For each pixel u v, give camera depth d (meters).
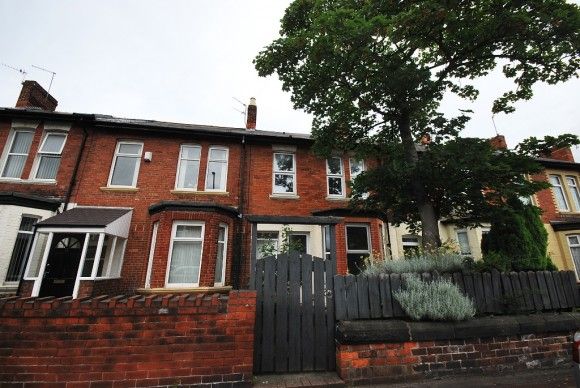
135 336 3.61
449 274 5.09
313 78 8.17
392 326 4.29
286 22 8.95
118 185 10.55
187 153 11.57
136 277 9.33
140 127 10.92
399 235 12.20
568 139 6.37
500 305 4.98
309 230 11.01
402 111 8.45
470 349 4.41
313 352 4.38
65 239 9.11
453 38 7.70
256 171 11.68
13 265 8.59
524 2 6.85
